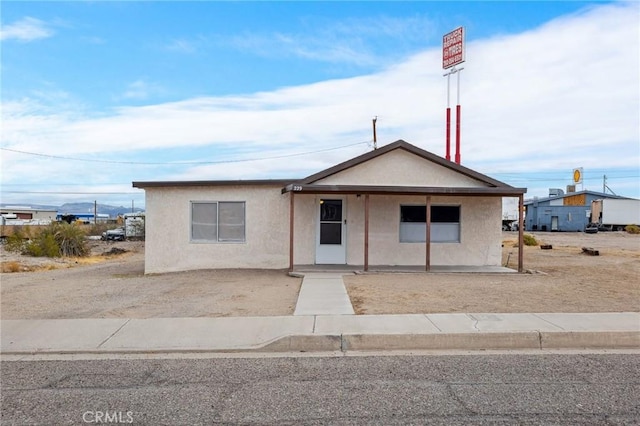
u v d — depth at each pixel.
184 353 6.84
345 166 14.49
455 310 8.77
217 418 4.58
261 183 15.25
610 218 56.72
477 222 15.55
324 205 15.50
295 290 11.27
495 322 7.79
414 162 14.78
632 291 10.89
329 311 8.70
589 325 7.59
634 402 4.88
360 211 15.45
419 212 15.54
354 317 8.21
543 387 5.32
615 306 9.15
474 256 15.52
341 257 15.49
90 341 7.25
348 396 5.10
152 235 15.59
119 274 16.28
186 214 15.57
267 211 15.45
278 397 5.09
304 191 13.88
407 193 13.86
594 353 6.73
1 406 4.90
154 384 5.54
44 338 7.40
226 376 5.80
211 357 6.63
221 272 14.75
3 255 27.42
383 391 5.23
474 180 14.73
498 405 4.82
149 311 9.11
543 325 7.59
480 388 5.30
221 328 7.78
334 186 13.52
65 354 6.82
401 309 8.87
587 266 16.23
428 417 4.55
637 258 19.50
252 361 6.43
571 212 62.22
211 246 15.51
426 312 8.60
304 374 5.85
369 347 7.06
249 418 4.57
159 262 15.58
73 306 9.70
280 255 15.41
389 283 11.98
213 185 15.43
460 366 6.12
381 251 15.44
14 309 9.44
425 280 12.52
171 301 10.10
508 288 11.24
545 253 22.52
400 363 6.27
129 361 6.46
